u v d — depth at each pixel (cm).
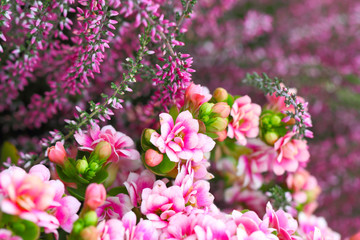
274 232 19
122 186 19
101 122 23
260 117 21
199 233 17
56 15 20
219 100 20
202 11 29
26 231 15
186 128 18
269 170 24
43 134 25
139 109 23
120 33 21
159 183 18
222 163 24
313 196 24
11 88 23
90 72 20
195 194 19
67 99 23
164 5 22
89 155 19
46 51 22
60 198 17
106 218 18
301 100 21
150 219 17
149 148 19
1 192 15
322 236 21
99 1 19
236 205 25
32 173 16
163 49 20
